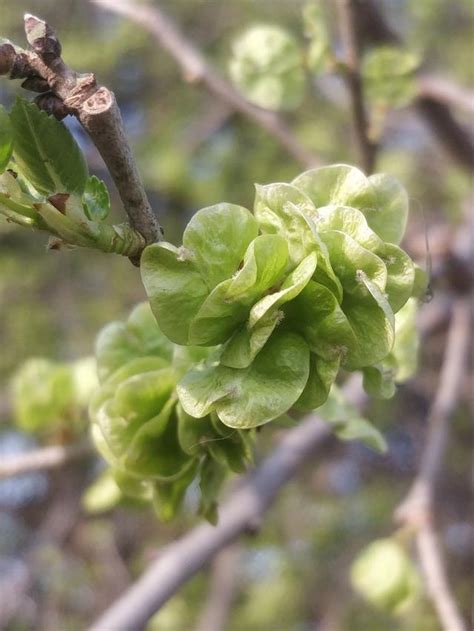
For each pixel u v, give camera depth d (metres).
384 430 1.08
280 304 0.21
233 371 0.21
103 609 0.97
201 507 0.25
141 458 0.24
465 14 1.15
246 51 0.42
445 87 0.50
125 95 1.25
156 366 0.25
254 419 0.21
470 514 1.08
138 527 1.06
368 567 0.39
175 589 0.38
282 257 0.21
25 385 0.38
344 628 1.01
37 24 0.21
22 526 1.09
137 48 1.19
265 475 0.44
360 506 1.11
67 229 0.21
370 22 0.50
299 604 1.07
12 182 0.21
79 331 1.11
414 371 0.26
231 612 1.07
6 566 1.06
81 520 0.95
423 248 0.47
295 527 1.09
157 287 0.21
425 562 0.39
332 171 0.23
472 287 0.50
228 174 1.14
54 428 0.38
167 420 0.24
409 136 0.99
